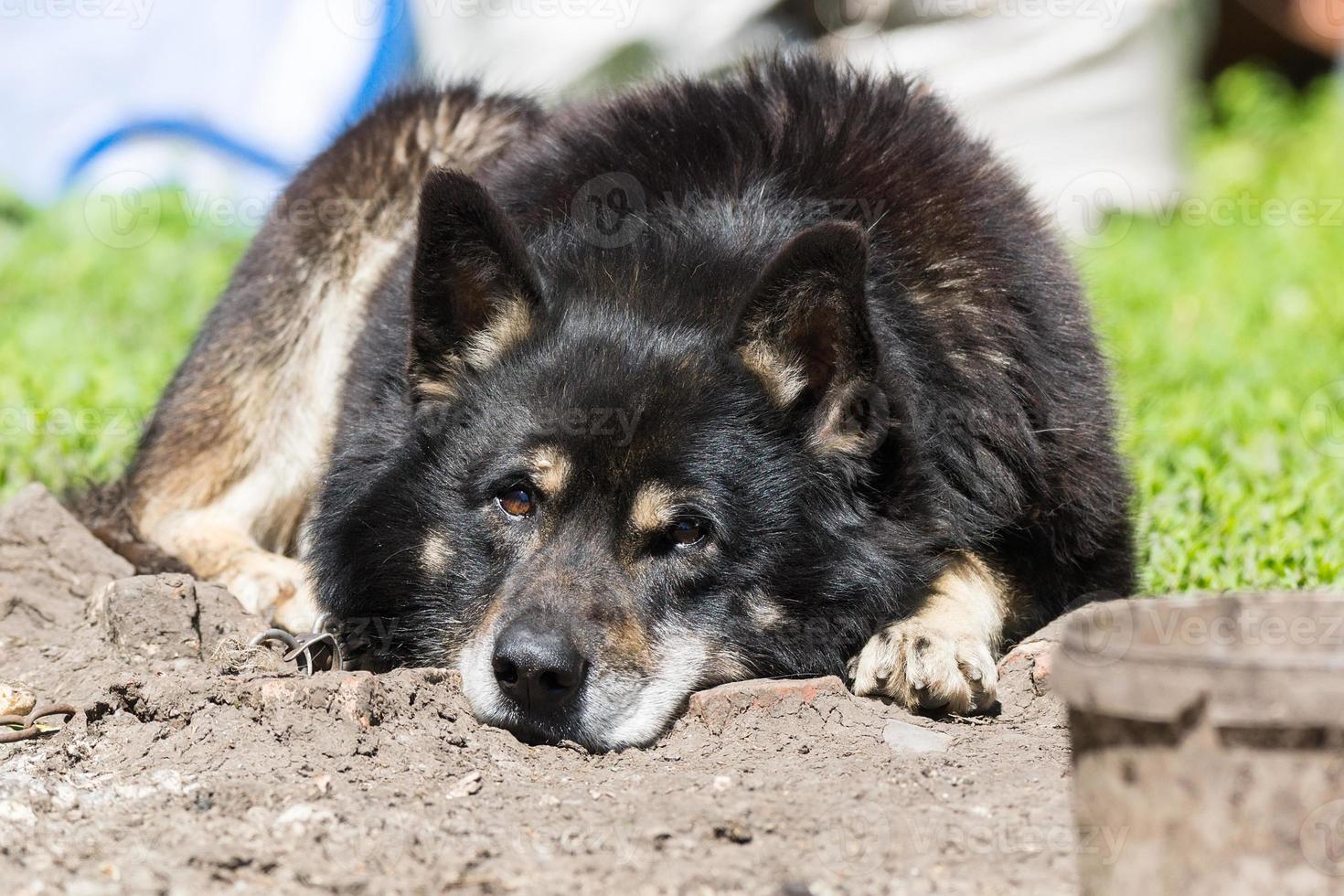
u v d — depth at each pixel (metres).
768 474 7.29
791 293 7.09
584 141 8.80
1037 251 8.80
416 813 6.07
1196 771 4.51
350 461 8.16
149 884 5.25
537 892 5.26
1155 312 18.03
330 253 10.89
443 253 7.46
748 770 6.69
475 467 7.46
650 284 7.60
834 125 8.54
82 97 22.27
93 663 7.96
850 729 7.07
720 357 7.31
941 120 9.05
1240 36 31.41
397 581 7.96
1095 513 8.45
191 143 21.98
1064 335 8.60
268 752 6.69
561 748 7.06
